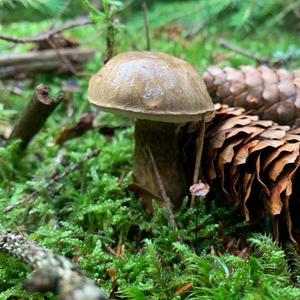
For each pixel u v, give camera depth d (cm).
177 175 32
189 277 27
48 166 36
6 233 26
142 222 31
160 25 66
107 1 37
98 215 32
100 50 53
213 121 32
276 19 64
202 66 50
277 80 34
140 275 27
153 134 31
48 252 24
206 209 32
